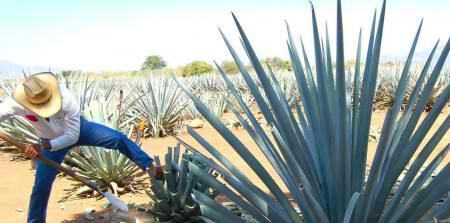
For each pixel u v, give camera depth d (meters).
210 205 2.55
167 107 10.20
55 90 3.68
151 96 10.17
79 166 6.00
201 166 4.14
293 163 2.44
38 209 3.96
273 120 2.62
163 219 4.23
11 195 5.46
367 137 2.49
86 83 8.68
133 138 9.85
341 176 2.46
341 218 2.51
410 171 2.50
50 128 3.79
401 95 2.54
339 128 2.41
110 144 4.05
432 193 2.37
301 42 2.77
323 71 2.55
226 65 36.34
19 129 6.78
